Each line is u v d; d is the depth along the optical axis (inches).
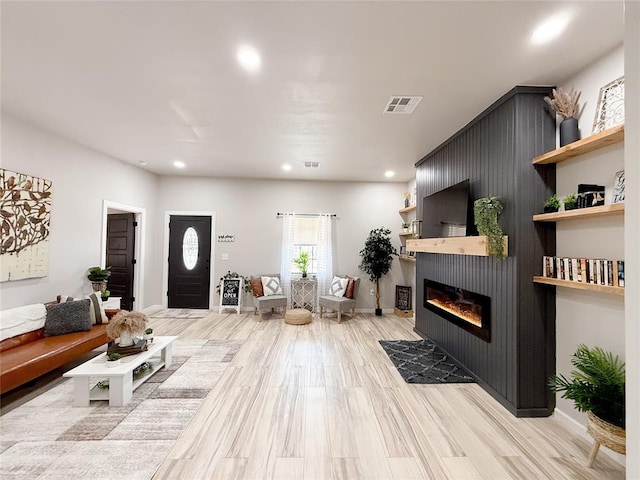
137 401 107.3
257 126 139.5
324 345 169.3
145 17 72.8
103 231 184.1
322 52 85.4
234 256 251.8
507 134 108.1
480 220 111.3
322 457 80.7
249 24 74.7
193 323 211.9
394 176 239.3
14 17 73.0
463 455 82.1
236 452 82.1
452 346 148.5
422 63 90.2
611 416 74.4
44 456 79.4
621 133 74.3
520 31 76.1
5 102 118.0
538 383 102.0
